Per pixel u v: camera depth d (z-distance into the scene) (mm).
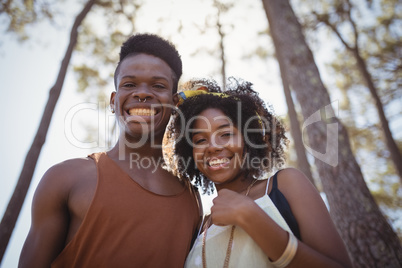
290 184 622
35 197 620
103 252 601
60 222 612
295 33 1897
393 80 3117
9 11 2049
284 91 2590
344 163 1577
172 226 654
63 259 604
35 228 605
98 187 632
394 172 3164
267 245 535
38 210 611
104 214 615
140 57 735
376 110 3180
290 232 578
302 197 599
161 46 762
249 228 542
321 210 589
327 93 1762
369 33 3041
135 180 678
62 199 621
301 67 1812
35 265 577
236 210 552
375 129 3238
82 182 636
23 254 590
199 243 652
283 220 592
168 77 746
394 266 1325
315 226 568
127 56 749
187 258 649
